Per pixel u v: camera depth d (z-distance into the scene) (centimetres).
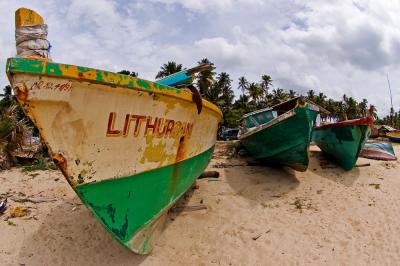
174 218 630
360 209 666
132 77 374
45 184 834
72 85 332
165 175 493
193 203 702
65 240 554
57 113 335
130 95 380
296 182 838
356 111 6241
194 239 560
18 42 362
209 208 680
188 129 521
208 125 619
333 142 977
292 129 759
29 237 559
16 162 1067
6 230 576
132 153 415
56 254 514
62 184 830
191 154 574
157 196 486
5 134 1023
